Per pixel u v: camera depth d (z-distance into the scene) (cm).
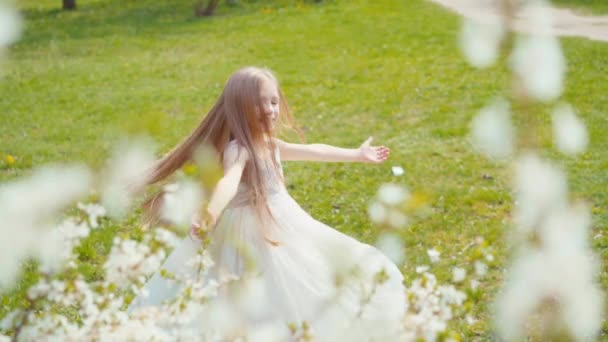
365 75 1255
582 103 967
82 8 2325
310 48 1520
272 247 293
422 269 165
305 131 923
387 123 943
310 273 288
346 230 559
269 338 174
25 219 72
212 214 266
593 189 623
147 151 77
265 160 311
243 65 1388
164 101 1120
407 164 738
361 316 172
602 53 1249
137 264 160
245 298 212
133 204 579
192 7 2167
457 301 161
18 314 157
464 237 530
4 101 1135
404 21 1745
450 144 815
